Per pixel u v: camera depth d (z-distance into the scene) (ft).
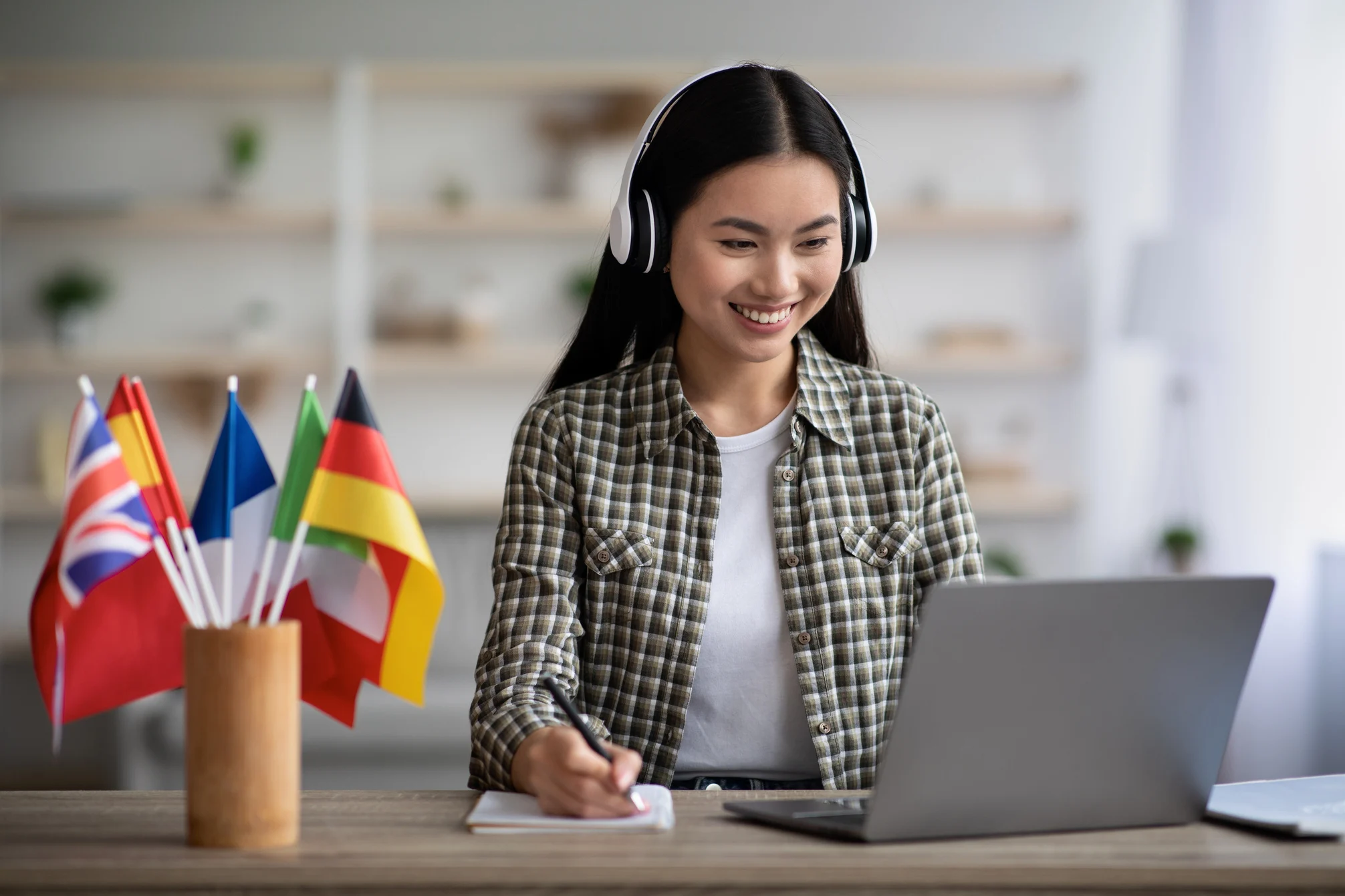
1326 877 2.95
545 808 3.42
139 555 3.28
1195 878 2.94
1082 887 2.95
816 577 4.57
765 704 4.55
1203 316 12.84
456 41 14.88
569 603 4.44
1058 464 15.10
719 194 4.11
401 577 3.64
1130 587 3.16
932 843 3.17
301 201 14.75
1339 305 13.06
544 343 14.85
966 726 3.12
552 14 14.93
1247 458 13.07
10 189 14.61
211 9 14.73
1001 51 15.10
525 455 4.63
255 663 3.12
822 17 15.06
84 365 14.21
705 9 15.01
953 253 15.06
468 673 12.01
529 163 14.88
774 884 2.93
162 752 11.05
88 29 14.65
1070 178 14.99
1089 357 14.66
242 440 3.68
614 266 4.85
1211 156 13.21
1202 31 13.32
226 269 14.82
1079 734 3.23
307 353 14.44
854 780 4.53
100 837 3.26
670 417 4.62
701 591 4.53
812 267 4.21
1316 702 12.84
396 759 11.05
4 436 14.57
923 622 3.02
